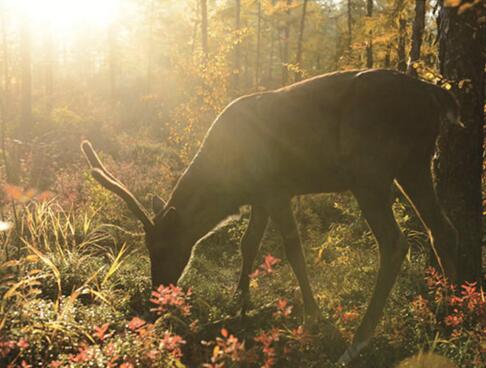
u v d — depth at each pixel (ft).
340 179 15.60
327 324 15.48
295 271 16.22
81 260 19.15
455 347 12.95
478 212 17.03
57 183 35.81
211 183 16.74
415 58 25.77
